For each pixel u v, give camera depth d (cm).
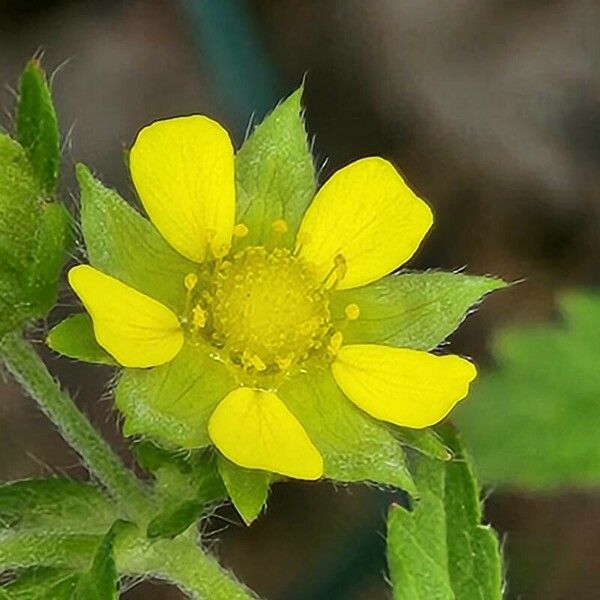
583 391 5
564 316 5
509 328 5
